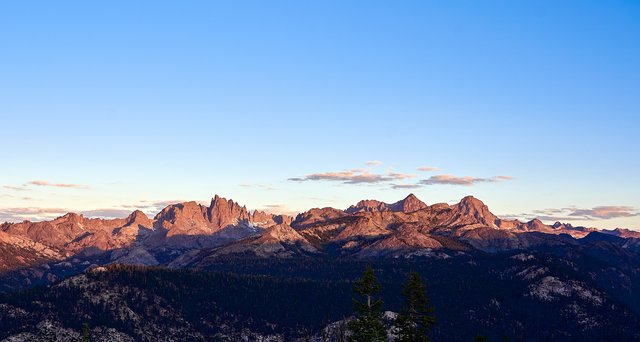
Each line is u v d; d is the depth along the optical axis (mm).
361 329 167625
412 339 164500
